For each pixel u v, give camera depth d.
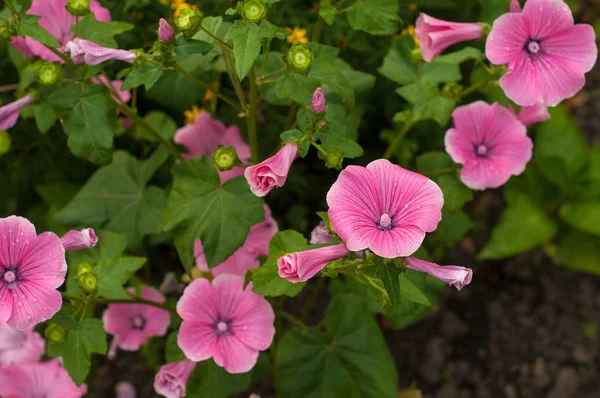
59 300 0.75
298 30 1.01
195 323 0.87
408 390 1.10
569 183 1.19
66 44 0.86
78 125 0.87
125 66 1.03
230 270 0.93
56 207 1.11
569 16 0.80
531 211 1.17
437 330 1.23
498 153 0.89
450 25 0.85
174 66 0.84
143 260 0.86
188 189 0.89
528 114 0.90
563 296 1.25
